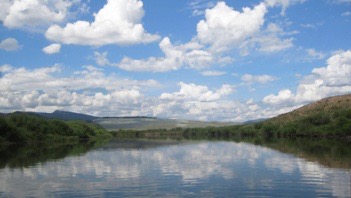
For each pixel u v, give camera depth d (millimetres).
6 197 36281
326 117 198750
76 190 39219
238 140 171500
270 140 162000
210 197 35094
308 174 47750
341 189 37781
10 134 158375
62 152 98750
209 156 77750
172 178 46250
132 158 75812
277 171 51281
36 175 50844
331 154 76562
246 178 45406
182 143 149750
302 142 136125
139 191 38188
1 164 65812
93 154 89188
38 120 190250
